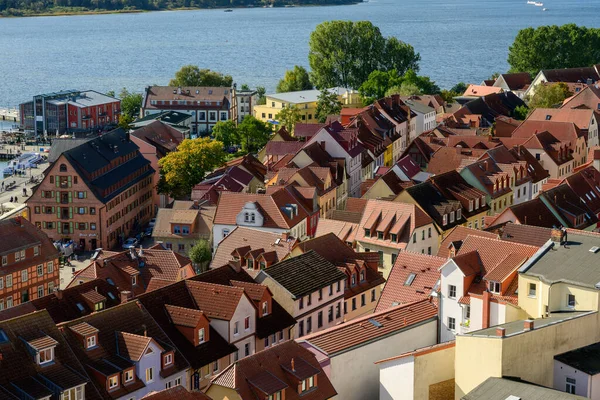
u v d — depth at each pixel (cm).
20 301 19775
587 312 11156
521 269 12038
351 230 19362
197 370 13062
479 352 10625
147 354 12375
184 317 13275
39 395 11256
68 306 14262
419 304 13075
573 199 19938
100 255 17638
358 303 16162
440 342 12862
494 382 10200
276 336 14400
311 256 15762
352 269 16100
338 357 11650
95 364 12075
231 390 10756
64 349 11931
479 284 12719
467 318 12681
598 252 12000
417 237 18850
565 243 12381
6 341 11531
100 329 12444
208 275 14550
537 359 10700
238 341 13750
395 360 11212
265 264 16875
